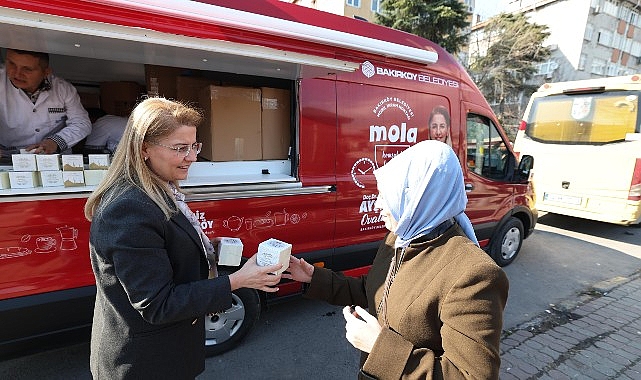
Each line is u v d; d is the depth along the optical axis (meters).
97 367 1.30
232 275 1.30
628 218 5.93
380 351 1.10
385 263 1.43
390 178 1.23
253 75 2.78
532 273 4.59
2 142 2.25
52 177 1.95
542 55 23.97
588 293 4.05
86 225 2.07
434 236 1.19
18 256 1.91
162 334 1.26
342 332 3.08
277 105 2.81
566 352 2.93
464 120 3.83
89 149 2.57
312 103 2.81
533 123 7.24
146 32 1.66
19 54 2.13
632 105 5.86
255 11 2.43
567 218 7.75
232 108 2.62
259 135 2.75
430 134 3.54
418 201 1.16
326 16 2.81
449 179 1.15
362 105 3.06
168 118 1.17
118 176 1.20
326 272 1.65
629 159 5.86
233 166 2.64
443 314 1.03
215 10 1.84
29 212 1.90
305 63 2.20
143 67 2.96
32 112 2.28
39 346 2.07
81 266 2.09
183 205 1.35
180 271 1.27
